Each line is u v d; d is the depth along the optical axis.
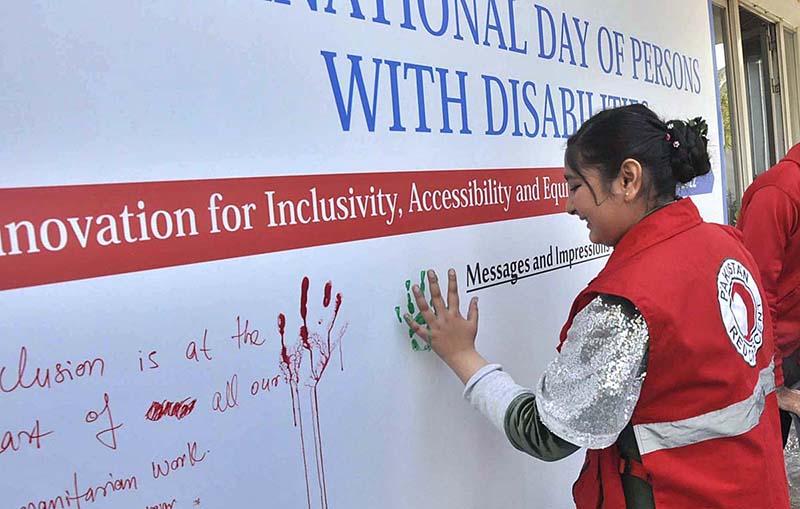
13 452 0.71
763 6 4.24
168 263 0.84
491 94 1.41
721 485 0.98
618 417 0.90
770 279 1.97
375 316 1.13
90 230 0.77
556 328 1.64
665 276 0.91
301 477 1.01
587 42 1.77
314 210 1.02
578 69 1.72
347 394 1.09
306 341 1.02
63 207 0.74
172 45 0.84
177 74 0.85
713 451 0.98
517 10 1.49
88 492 0.77
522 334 1.52
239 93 0.92
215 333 0.89
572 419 0.91
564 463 1.67
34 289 0.72
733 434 0.98
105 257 0.78
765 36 4.59
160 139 0.83
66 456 0.75
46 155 0.73
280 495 0.98
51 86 0.73
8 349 0.70
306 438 1.02
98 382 0.77
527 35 1.53
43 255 0.73
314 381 1.03
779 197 1.95
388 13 1.16
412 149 1.21
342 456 1.08
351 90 1.09
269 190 0.96
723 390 0.96
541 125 1.57
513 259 1.48
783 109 4.67
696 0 2.46
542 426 0.97
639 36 2.05
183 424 0.86
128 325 0.80
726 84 3.89
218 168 0.89
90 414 0.77
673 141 1.00
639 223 0.98
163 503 0.84
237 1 0.91
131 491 0.81
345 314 1.08
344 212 1.07
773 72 4.64
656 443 0.97
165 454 0.84
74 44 0.75
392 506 1.18
